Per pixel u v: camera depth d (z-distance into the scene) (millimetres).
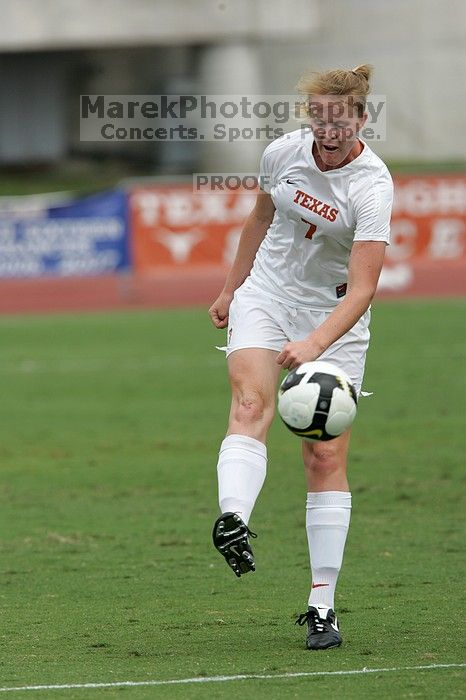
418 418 40438
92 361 54250
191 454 35562
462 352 54438
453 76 133875
